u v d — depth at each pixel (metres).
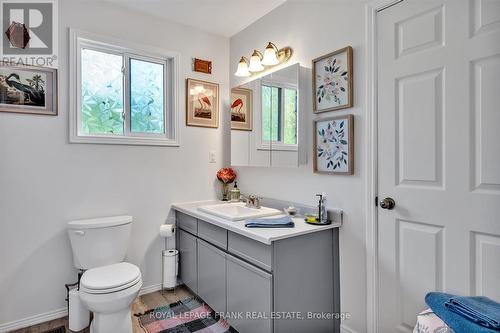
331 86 1.90
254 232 1.66
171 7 2.37
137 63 2.52
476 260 1.30
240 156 2.70
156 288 2.55
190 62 2.71
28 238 2.02
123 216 2.31
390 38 1.60
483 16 1.27
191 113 2.71
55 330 1.98
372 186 1.69
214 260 2.08
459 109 1.35
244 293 1.78
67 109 2.14
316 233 1.77
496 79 1.24
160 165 2.56
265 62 2.29
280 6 2.32
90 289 1.68
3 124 1.93
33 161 2.03
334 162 1.89
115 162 2.34
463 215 1.34
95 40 2.24
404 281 1.56
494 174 1.25
